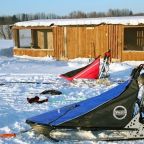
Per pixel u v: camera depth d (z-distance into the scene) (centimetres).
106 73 1214
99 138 582
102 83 1173
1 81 1261
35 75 1408
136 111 605
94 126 581
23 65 1753
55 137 586
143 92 599
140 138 590
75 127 578
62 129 581
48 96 987
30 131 632
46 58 2158
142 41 2211
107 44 2006
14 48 2289
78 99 952
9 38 5378
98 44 2031
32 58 2194
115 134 585
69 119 579
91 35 2045
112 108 580
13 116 759
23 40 3769
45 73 1477
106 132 585
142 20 1961
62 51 2119
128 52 1966
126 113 583
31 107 855
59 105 875
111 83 1182
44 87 1141
